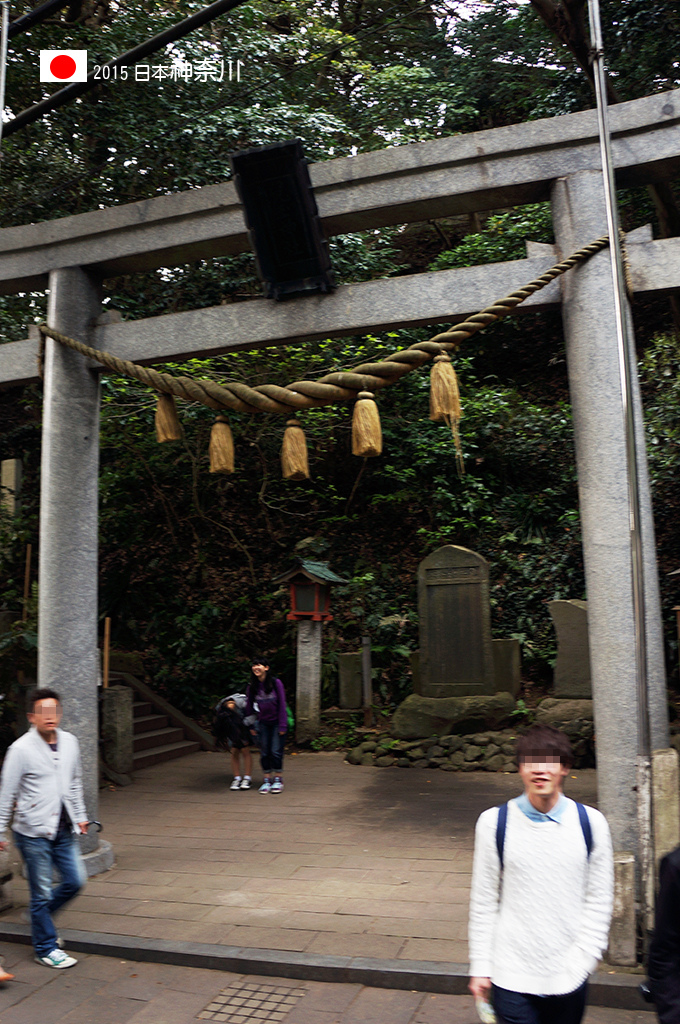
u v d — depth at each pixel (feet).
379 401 41.24
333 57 45.19
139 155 33.37
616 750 12.96
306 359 35.12
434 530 40.78
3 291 19.13
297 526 43.78
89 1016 11.18
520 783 24.80
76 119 33.30
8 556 37.04
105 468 39.93
